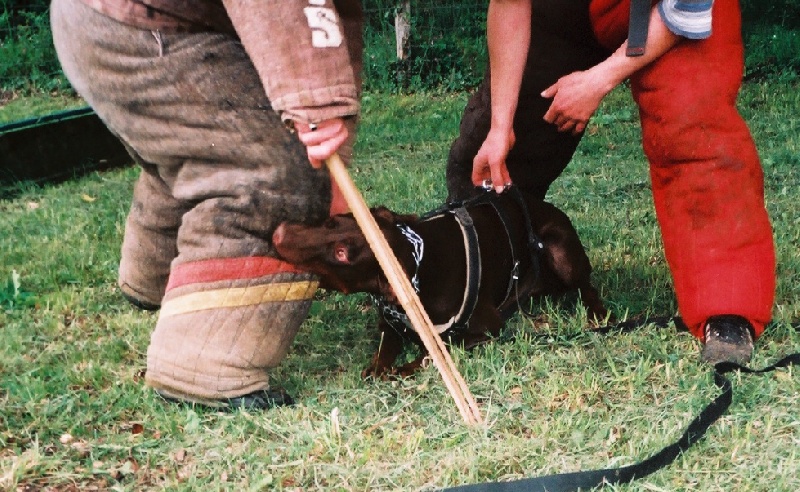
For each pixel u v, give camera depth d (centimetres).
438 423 339
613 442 321
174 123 334
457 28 1149
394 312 382
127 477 317
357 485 304
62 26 339
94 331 445
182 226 349
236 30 318
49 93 1164
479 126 459
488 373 378
